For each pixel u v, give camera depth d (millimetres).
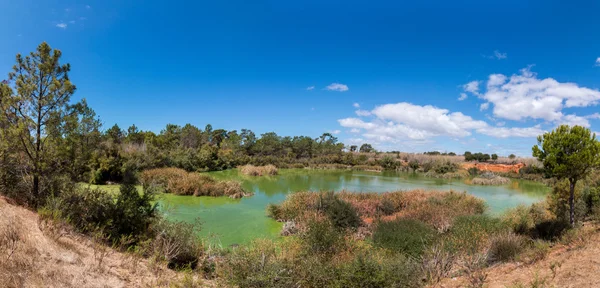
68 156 8680
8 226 5133
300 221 12234
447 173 42156
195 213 14758
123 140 43094
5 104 7676
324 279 5758
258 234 11555
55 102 8227
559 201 12375
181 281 5824
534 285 5082
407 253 8078
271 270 5852
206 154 39281
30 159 8039
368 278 5590
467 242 8734
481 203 16953
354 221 12125
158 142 40625
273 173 38562
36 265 4512
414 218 11820
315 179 34250
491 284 5879
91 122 9273
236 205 17047
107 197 8172
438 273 6629
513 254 7723
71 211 7348
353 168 52156
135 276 5559
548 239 9594
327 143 69250
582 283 5102
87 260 5410
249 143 59031
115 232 7531
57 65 8281
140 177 22312
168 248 7074
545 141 10273
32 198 7746
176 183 20203
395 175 42875
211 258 7855
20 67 7945
